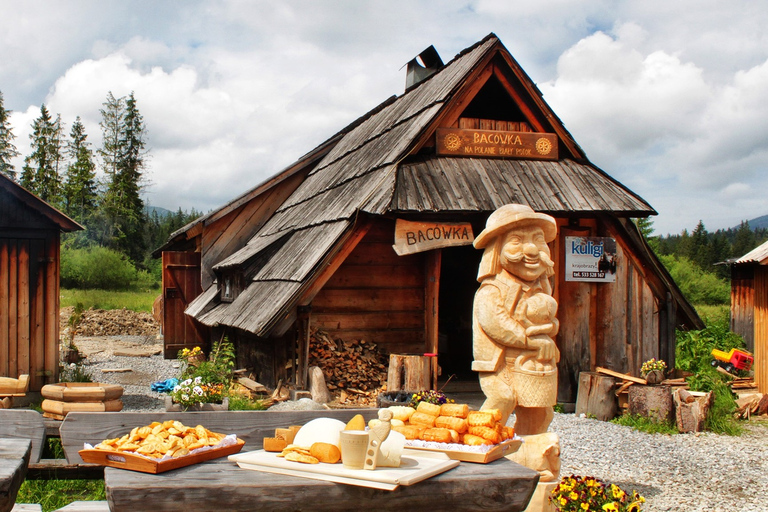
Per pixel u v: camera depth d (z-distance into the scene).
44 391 7.25
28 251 9.83
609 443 8.29
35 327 9.84
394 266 11.91
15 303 9.73
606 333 10.91
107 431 3.87
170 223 86.75
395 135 12.41
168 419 3.92
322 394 9.98
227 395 9.41
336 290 11.55
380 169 11.26
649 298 11.16
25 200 9.72
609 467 7.26
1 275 9.68
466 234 10.43
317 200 13.90
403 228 10.18
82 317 22.50
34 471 4.47
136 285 46.34
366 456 2.93
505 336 5.54
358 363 11.06
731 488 6.61
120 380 12.84
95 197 63.75
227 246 16.98
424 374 9.88
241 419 3.92
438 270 11.00
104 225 59.84
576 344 10.77
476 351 5.77
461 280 15.98
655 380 9.64
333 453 3.02
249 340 12.74
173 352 16.59
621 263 11.08
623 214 11.05
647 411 9.27
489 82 12.27
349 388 10.76
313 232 11.80
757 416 10.72
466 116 13.37
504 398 5.54
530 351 5.61
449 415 3.55
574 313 10.80
